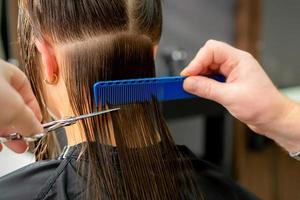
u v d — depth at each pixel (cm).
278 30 217
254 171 219
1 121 39
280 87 224
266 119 69
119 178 58
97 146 57
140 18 59
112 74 58
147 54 61
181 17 184
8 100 39
